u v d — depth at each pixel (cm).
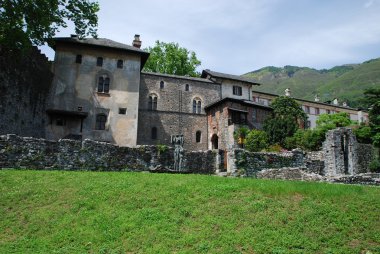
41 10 2555
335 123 4638
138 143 4603
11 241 977
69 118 3856
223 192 1229
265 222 1002
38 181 1415
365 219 1024
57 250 911
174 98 4962
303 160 2430
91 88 4047
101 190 1298
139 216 1070
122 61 4269
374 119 4072
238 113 4703
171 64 6234
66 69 3997
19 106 2989
